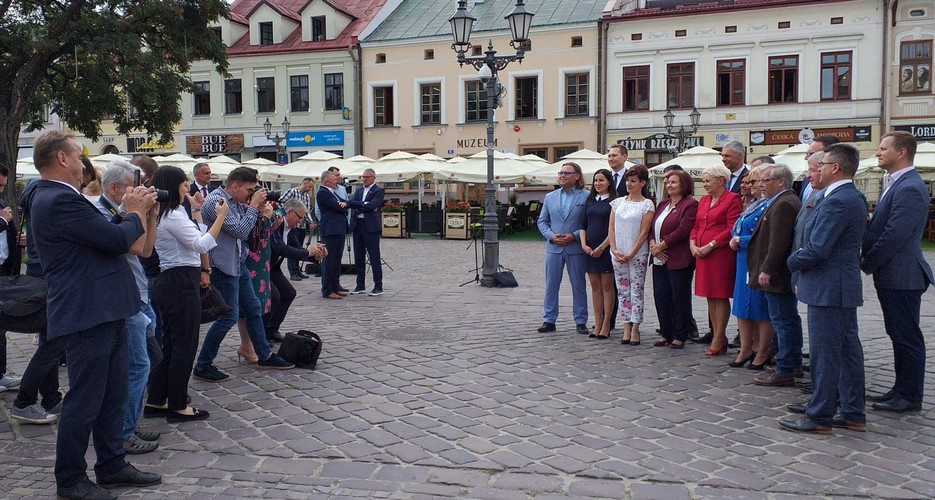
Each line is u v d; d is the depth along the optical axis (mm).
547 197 9172
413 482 4414
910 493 4230
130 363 4930
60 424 4152
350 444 5051
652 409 5840
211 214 6285
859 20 30828
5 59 21109
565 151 35406
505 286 13391
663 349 8078
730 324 9680
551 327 9102
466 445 5020
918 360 5703
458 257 19391
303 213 8102
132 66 21641
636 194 8297
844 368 5309
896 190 5562
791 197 6344
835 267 5176
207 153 40031
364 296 12188
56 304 4090
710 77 32906
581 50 34594
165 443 5102
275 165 25641
